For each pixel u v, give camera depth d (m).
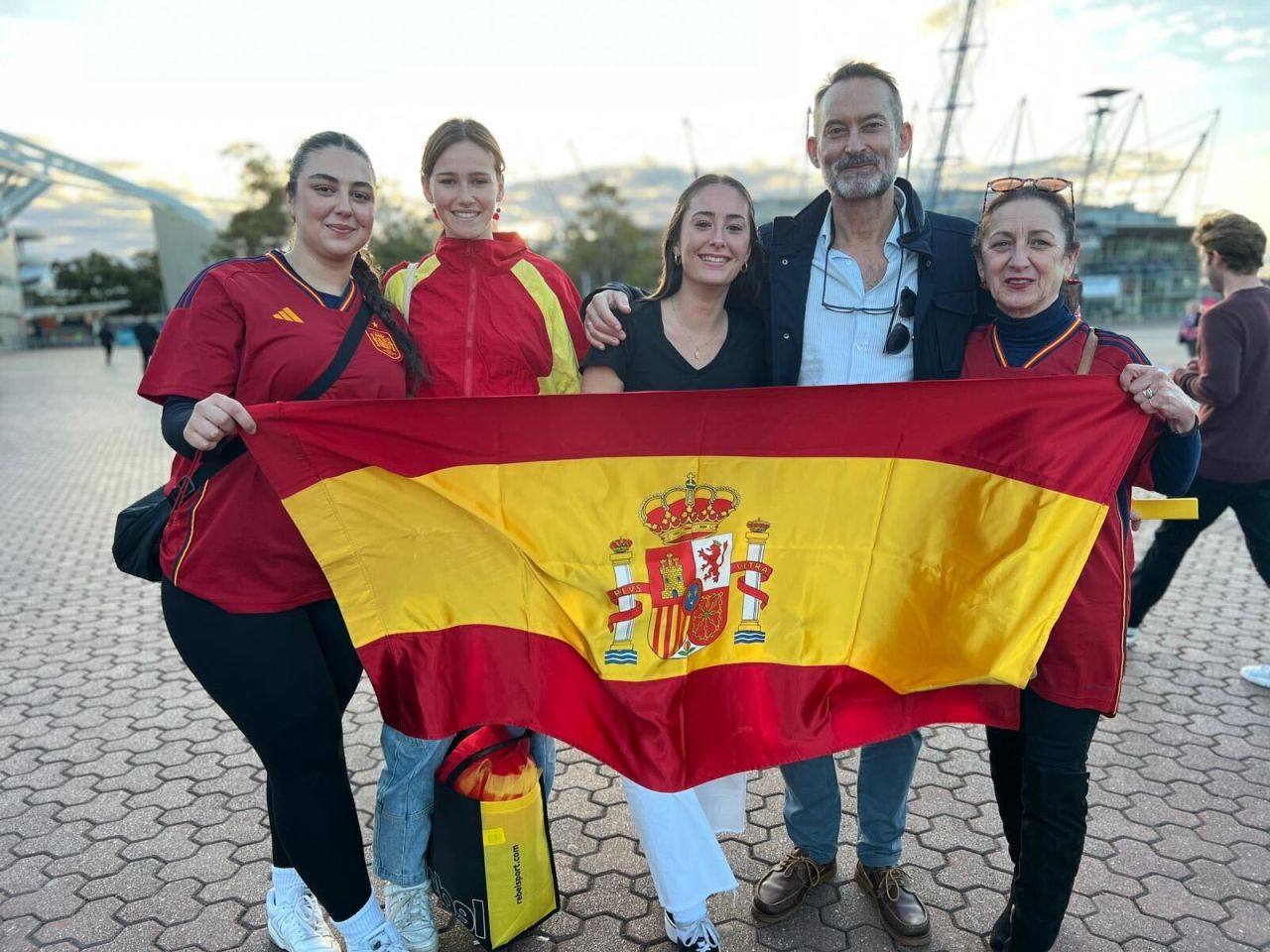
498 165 2.55
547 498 2.12
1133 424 1.95
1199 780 3.21
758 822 3.01
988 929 2.44
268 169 46.16
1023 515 2.01
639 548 2.16
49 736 3.71
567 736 2.16
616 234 74.31
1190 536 4.11
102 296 106.06
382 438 2.00
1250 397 3.71
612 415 2.07
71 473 10.41
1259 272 3.71
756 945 2.39
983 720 2.10
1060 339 2.11
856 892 2.61
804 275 2.38
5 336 70.44
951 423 2.06
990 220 2.09
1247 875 2.66
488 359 2.54
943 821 3.00
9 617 5.27
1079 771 2.00
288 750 2.05
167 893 2.65
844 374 2.36
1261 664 4.23
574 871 2.75
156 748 3.60
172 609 2.01
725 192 2.21
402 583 2.09
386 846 2.33
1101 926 2.44
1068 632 1.97
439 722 2.12
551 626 2.16
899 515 2.14
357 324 2.13
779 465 2.14
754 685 2.21
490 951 2.30
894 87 2.22
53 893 2.66
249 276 2.04
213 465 1.97
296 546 2.03
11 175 72.12
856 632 2.19
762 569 2.20
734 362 2.39
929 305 2.30
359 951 2.15
